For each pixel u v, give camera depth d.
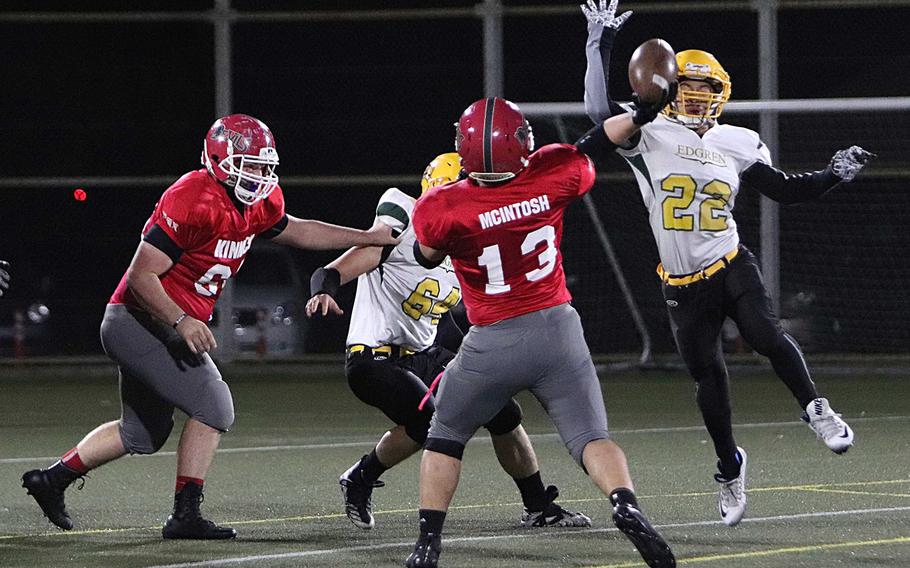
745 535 22.36
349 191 61.78
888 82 60.53
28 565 20.58
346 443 37.25
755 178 23.30
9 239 62.03
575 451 19.00
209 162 21.95
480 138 18.61
